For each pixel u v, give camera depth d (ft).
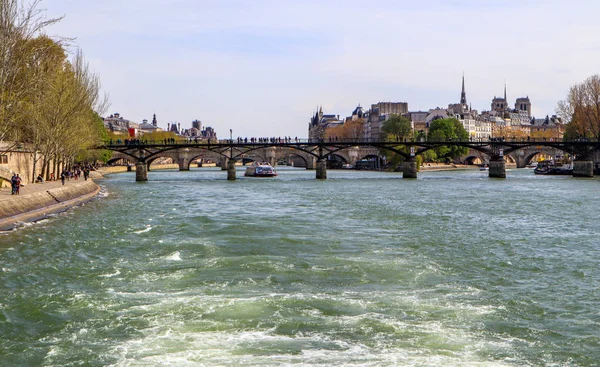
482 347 77.66
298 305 92.84
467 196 293.23
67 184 300.81
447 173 620.49
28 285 106.32
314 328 83.30
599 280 112.27
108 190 352.28
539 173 565.12
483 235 161.38
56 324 85.81
